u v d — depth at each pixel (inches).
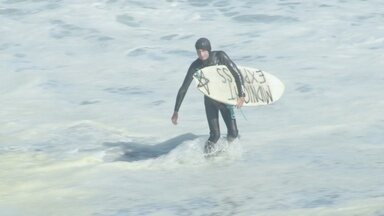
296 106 1759.4
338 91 1855.3
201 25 2721.5
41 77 2160.4
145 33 2655.0
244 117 1656.0
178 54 2384.4
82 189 1238.9
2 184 1280.8
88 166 1378.0
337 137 1491.1
